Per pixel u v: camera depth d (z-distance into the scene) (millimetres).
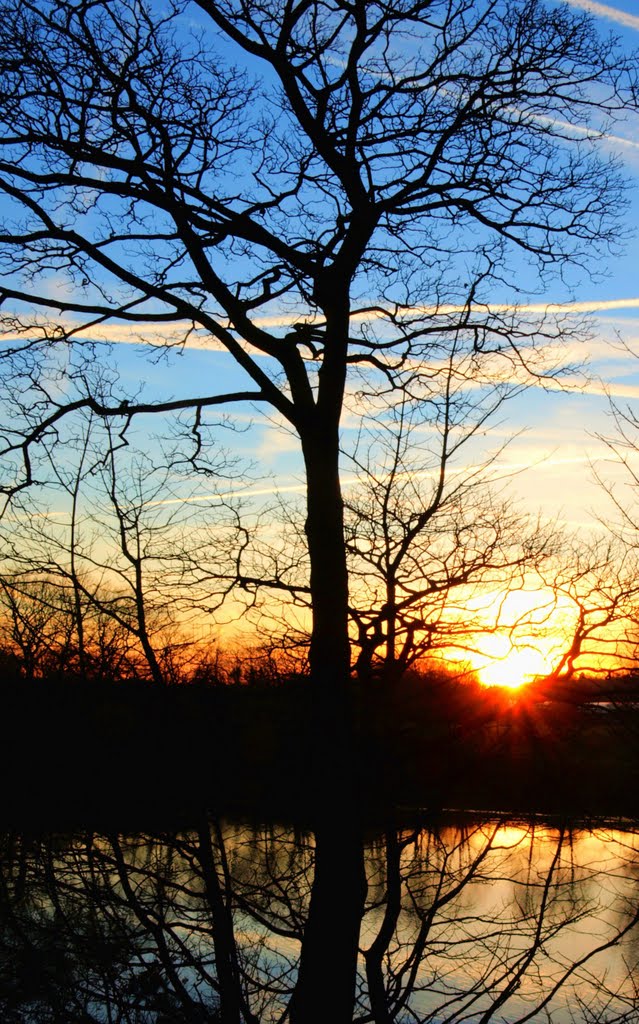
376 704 8086
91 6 8242
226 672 8523
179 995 7844
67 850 8188
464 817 8273
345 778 7660
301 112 8719
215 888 7965
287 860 8625
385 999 7855
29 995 7805
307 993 7238
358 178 8836
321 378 8609
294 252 8617
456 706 8180
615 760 8312
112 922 8133
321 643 7941
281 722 8391
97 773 8289
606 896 9281
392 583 8617
